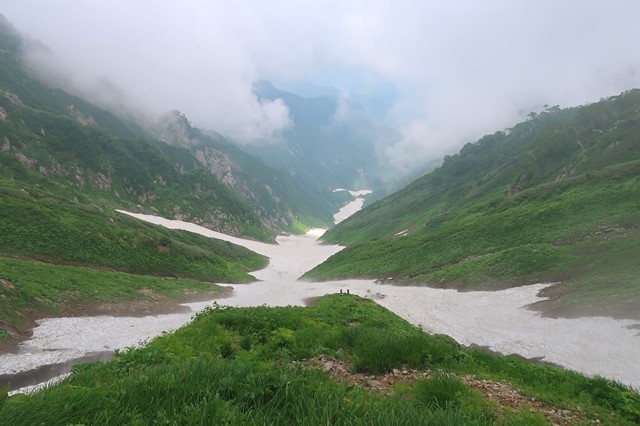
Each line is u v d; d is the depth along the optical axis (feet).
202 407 14.16
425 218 502.79
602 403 28.09
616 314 93.25
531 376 36.06
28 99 645.51
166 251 223.51
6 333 80.89
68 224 189.06
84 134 541.75
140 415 13.93
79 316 105.29
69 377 26.45
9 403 12.36
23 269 116.06
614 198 195.93
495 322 113.19
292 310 79.36
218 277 236.63
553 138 399.65
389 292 186.91
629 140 303.27
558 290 123.65
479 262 183.73
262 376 17.78
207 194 643.45
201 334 49.21
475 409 19.38
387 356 31.81
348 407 14.76
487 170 558.97
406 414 14.11
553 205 216.33
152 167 605.31
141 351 34.78
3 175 319.06
